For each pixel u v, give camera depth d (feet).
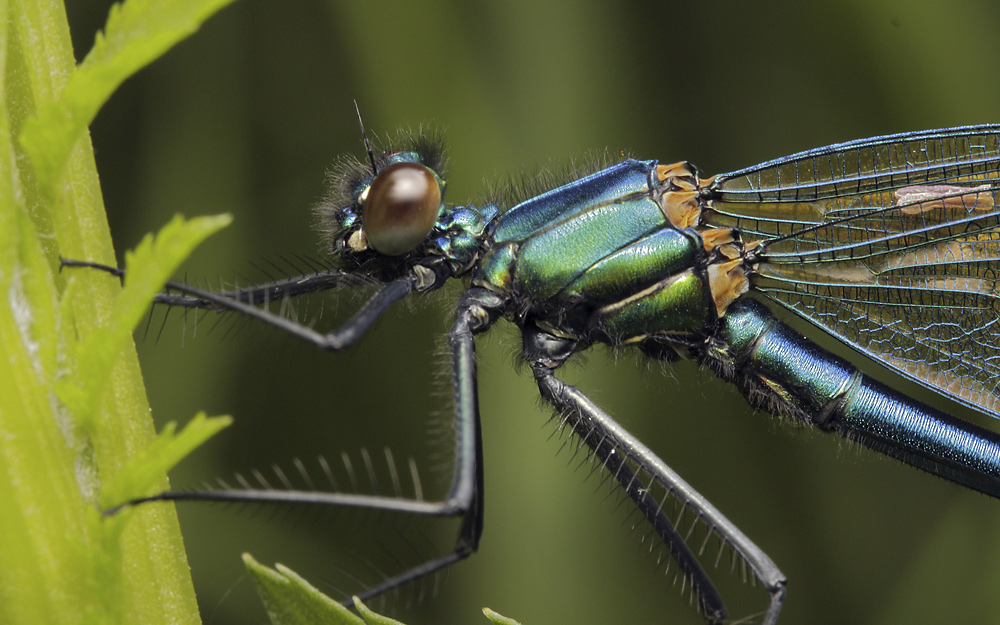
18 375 0.29
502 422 0.40
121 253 0.40
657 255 0.37
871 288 0.38
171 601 0.34
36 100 0.34
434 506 0.35
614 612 0.40
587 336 0.37
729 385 0.38
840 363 0.38
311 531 0.40
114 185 0.40
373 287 0.37
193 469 0.40
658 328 0.37
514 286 0.37
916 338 0.38
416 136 0.38
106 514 0.29
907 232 0.37
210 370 0.40
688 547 0.37
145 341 0.40
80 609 0.29
